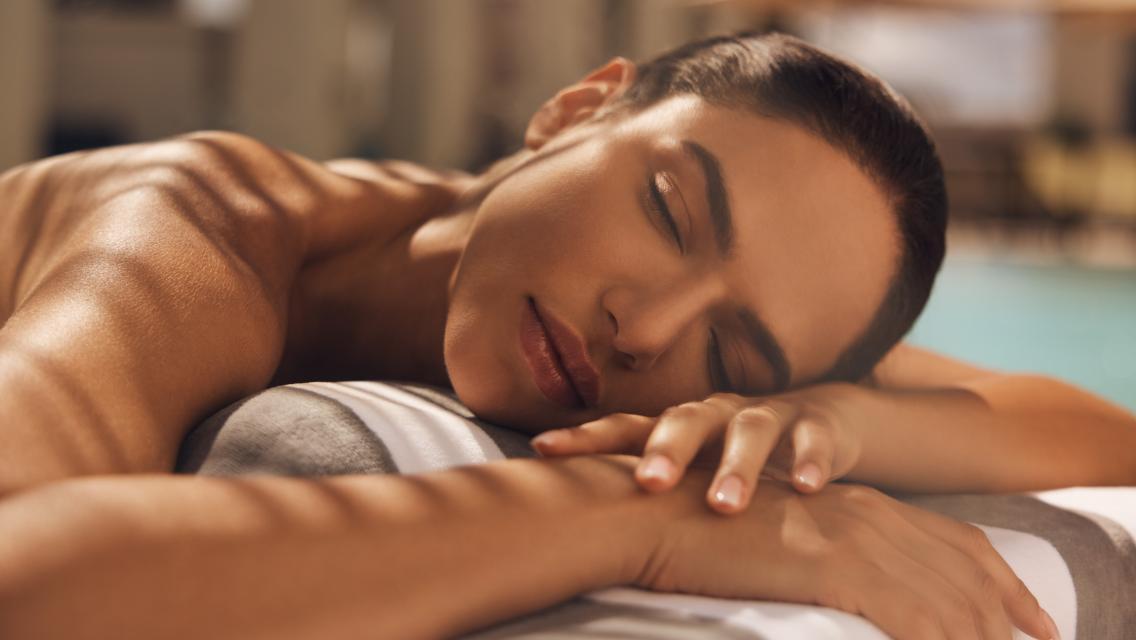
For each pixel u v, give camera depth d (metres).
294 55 4.99
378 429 0.87
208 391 0.95
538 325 1.02
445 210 1.36
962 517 1.04
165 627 0.56
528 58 6.48
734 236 1.02
